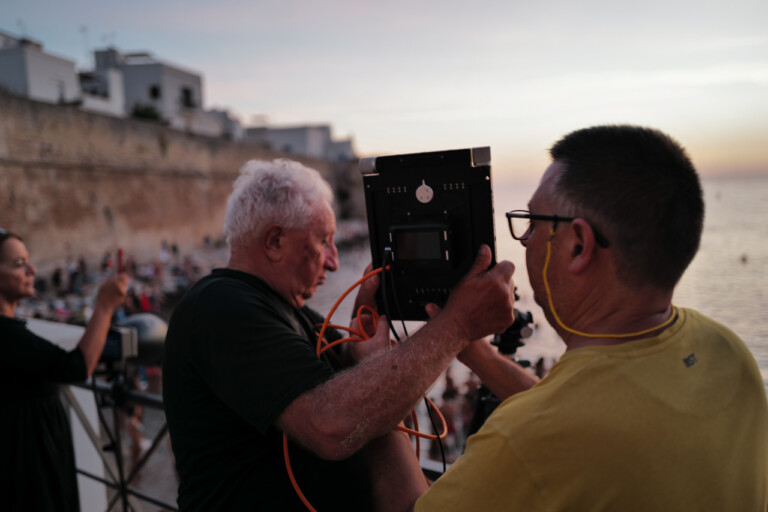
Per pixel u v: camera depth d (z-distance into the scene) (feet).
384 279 4.56
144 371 36.04
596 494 2.83
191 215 137.59
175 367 4.53
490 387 5.05
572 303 3.43
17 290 8.23
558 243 3.40
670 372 3.06
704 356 3.26
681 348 3.18
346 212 240.53
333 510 4.56
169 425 4.67
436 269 4.48
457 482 3.14
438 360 4.12
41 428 8.24
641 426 2.85
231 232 5.05
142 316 10.12
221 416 4.40
